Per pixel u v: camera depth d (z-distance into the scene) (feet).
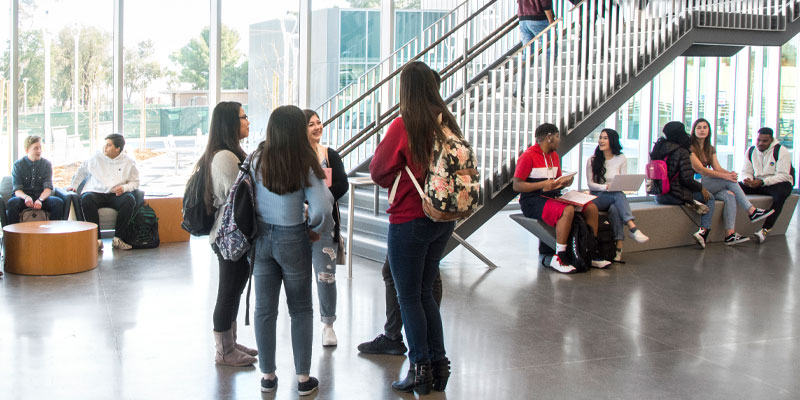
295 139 11.76
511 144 25.80
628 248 25.86
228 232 12.32
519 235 29.30
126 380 13.25
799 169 42.32
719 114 39.17
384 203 25.79
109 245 25.61
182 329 16.30
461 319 17.42
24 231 21.21
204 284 20.42
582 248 22.50
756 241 28.27
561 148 23.85
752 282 21.59
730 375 13.96
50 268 21.11
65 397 12.46
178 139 30.25
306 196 11.97
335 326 16.61
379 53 33.37
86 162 25.62
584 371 14.06
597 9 26.02
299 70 32.30
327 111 32.78
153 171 29.91
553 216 22.50
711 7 27.04
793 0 28.60
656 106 37.01
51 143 27.91
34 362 14.10
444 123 12.07
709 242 27.81
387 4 33.01
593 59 26.68
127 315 17.33
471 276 21.88
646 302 19.19
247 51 31.14
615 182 23.47
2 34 26.58
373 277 21.36
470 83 29.99
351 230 21.24
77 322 16.71
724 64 38.93
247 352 14.58
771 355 15.14
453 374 13.80
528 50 23.31
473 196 11.90
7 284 20.04
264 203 12.07
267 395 12.66
